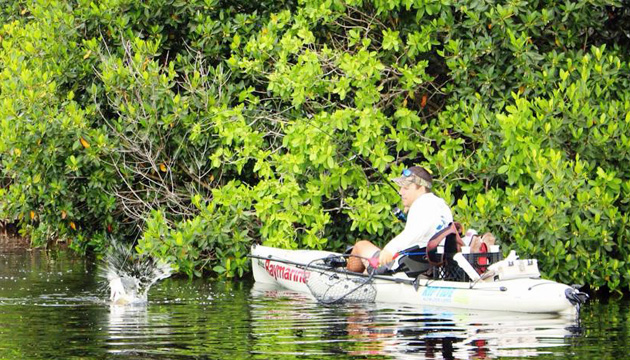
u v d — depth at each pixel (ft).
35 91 142.61
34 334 89.45
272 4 143.13
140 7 144.36
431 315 100.17
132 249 156.97
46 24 146.51
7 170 146.72
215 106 138.41
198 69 144.56
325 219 132.57
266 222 133.90
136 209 149.38
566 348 81.46
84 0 145.07
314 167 132.36
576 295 98.73
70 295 119.14
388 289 112.37
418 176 109.40
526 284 102.01
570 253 123.34
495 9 130.41
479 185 128.26
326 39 143.74
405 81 137.08
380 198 131.54
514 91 132.36
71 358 77.87
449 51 133.49
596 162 125.18
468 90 132.46
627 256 121.49
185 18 145.59
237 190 134.21
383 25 138.41
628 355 78.38
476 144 137.18
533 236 120.98
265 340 85.61
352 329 91.50
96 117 147.02
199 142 139.85
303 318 99.30
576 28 129.90
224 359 76.95
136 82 138.51
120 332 90.48
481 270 106.73
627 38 137.28
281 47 137.69
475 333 88.79
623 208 122.31
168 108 140.05
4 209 153.58
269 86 134.21
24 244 192.03
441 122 132.26
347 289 113.39
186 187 146.72
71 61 146.82
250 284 132.67
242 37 141.28
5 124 140.87
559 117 127.54
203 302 113.39
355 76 131.13
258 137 134.41
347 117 129.29
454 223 110.01
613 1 127.03
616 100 126.41
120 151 143.13
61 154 142.41
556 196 118.52
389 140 132.67
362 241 118.11
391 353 79.10
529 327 92.12
